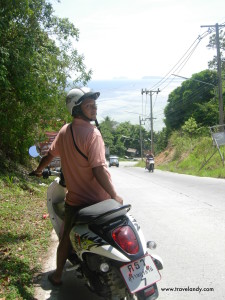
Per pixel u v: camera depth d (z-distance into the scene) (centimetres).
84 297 390
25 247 529
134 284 297
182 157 3441
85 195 361
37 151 460
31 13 911
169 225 707
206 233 639
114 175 2348
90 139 346
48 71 1145
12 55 883
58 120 1467
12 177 988
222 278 436
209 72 4388
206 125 4091
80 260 353
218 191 1203
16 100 1055
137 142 10525
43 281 425
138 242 314
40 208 812
